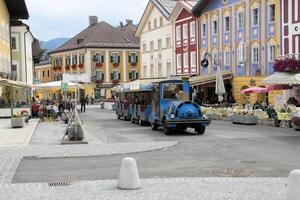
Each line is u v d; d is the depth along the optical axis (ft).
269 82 118.01
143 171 43.19
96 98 304.09
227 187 35.09
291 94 127.03
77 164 48.03
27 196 33.12
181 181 37.78
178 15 196.24
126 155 53.98
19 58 195.42
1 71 154.81
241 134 78.69
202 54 178.29
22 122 93.76
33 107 134.51
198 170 43.47
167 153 55.21
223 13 163.12
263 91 125.59
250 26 148.46
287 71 118.11
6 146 63.31
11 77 172.45
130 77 315.37
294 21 130.21
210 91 171.73
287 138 71.20
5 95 128.26
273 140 68.28
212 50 171.01
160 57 215.10
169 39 205.26
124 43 315.17
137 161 49.19
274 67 122.11
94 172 43.37
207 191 33.71
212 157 51.44
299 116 86.07
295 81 110.52
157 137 76.02
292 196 24.75
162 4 211.61
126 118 126.72
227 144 63.62
